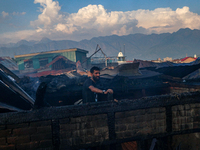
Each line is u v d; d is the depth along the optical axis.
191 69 5.22
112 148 2.58
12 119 2.12
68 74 7.04
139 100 2.58
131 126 2.61
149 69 6.27
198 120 2.86
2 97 2.62
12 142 2.18
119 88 4.48
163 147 3.44
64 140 2.35
